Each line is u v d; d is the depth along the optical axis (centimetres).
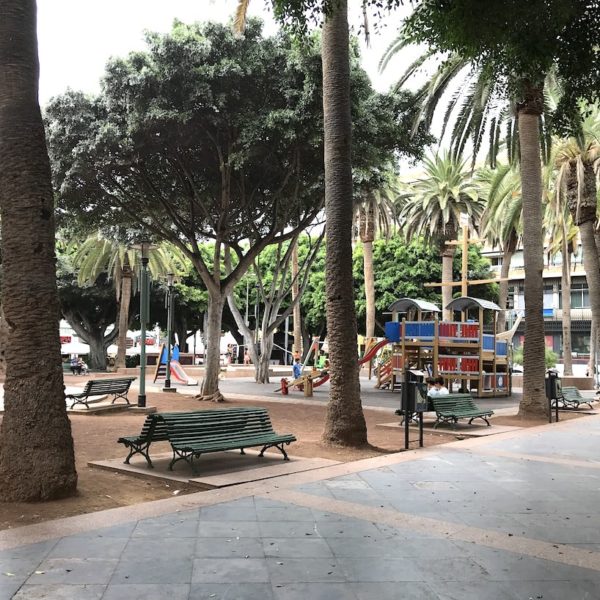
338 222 1045
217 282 1919
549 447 1095
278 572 434
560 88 1659
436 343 2377
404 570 445
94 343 4753
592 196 2239
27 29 651
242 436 862
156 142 1664
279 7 722
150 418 809
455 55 1716
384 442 1152
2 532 512
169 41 1521
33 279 636
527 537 535
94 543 488
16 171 636
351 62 1653
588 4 683
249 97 1609
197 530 530
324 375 2356
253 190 1873
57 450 635
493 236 3744
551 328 6259
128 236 2166
